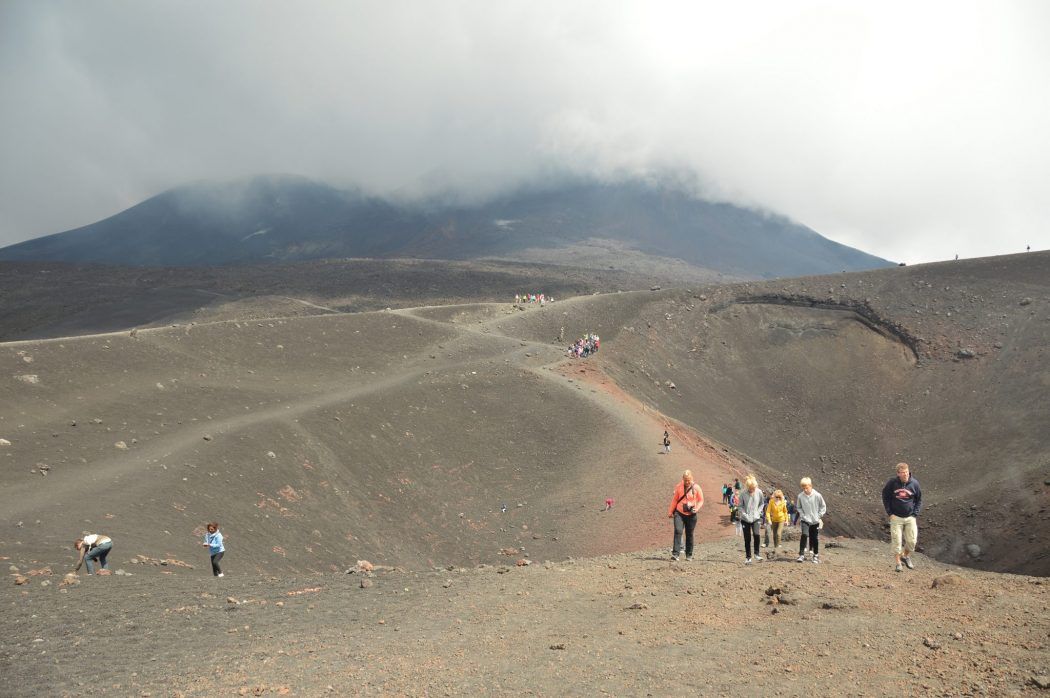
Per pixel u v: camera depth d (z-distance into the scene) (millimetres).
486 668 11266
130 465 39938
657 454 60125
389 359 81062
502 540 49188
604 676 10508
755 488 18875
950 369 103312
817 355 114812
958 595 12812
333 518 44406
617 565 19109
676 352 115000
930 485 82000
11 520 29609
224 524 36469
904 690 8977
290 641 13734
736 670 10281
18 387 48438
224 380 62375
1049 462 73875
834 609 12742
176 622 15617
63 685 11828
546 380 76938
